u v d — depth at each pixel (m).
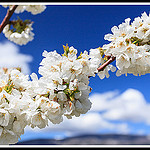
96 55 0.45
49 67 0.41
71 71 0.40
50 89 0.40
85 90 0.42
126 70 0.45
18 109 0.40
